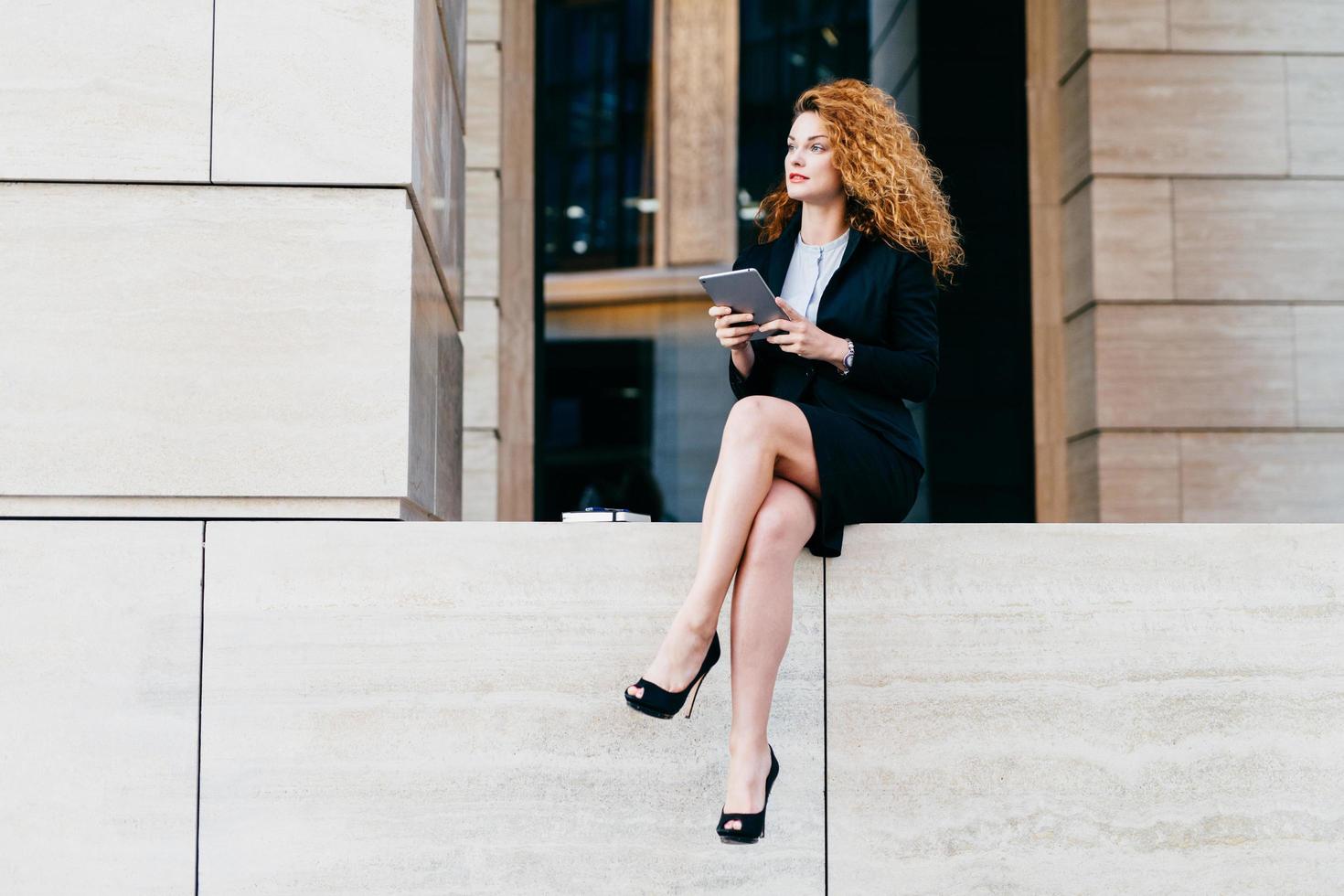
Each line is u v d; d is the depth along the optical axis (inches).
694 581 108.1
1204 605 110.2
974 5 259.9
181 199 111.7
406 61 113.9
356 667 106.8
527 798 106.6
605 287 260.1
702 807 107.0
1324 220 240.2
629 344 259.3
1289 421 237.8
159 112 112.0
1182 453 237.1
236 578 107.0
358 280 112.1
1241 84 240.7
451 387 152.2
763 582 101.3
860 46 260.8
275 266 111.8
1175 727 109.5
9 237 110.3
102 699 105.7
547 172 261.3
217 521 108.5
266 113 112.6
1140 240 238.8
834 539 107.3
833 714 108.3
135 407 109.9
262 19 113.3
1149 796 109.0
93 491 109.0
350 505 111.3
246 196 112.2
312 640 106.7
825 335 110.4
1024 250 256.8
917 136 257.0
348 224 112.5
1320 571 111.0
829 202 122.3
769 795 107.1
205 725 106.0
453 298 149.7
